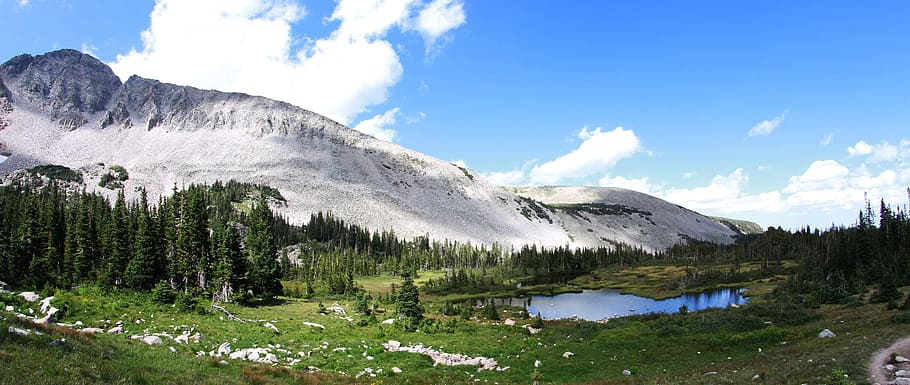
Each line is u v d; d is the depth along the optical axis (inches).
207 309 2415.1
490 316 3506.4
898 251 4175.7
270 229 4126.5
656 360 1702.8
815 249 6638.8
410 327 2508.6
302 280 6077.8
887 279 2738.7
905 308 2185.0
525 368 1596.9
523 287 6761.8
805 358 1216.8
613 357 1776.6
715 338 1988.2
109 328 1766.7
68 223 3422.7
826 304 3125.0
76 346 979.3
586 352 1883.6
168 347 1336.1
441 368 1545.3
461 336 2359.7
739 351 1756.9
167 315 2138.3
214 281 3097.9
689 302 4960.6
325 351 1699.1
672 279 6934.1
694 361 1640.0
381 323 2669.8
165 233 3385.8
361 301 3179.1
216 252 3353.8
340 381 1155.9
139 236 3002.0
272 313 2706.7
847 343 1380.4
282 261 6269.7
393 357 1663.4
